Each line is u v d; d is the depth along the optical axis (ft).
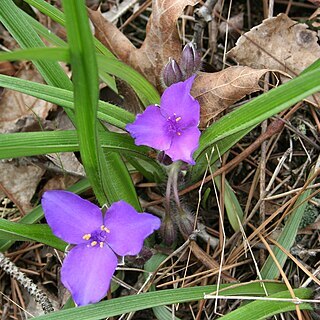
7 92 0.82
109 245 0.55
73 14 0.42
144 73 0.73
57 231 0.55
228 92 0.66
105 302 0.56
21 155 0.56
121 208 0.54
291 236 0.63
